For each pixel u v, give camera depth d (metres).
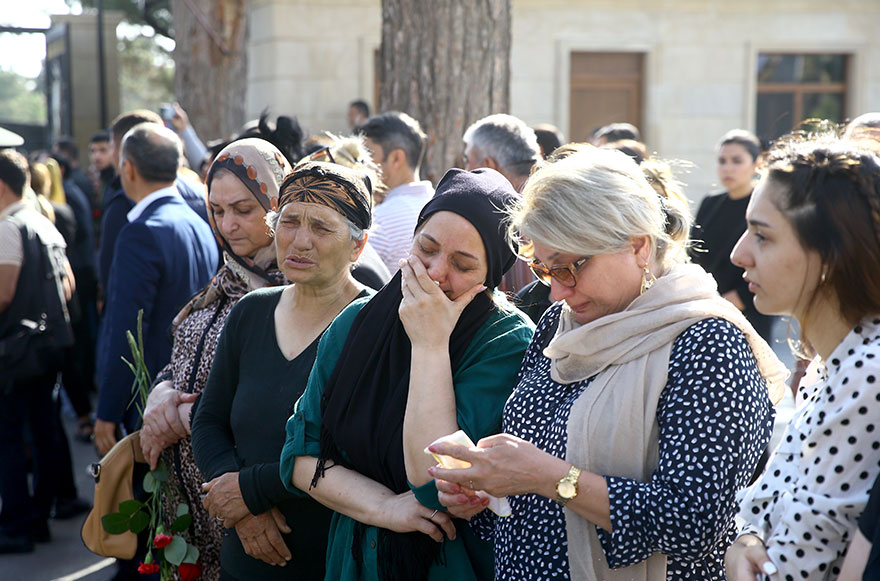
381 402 2.05
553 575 1.76
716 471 1.60
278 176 2.74
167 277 3.44
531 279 2.96
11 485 4.49
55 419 4.69
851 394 1.53
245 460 2.36
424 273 1.96
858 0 13.24
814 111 13.66
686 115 13.27
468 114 4.84
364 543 2.07
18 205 4.66
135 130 3.73
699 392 1.63
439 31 4.79
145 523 2.72
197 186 4.24
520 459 1.67
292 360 2.38
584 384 1.80
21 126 14.55
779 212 1.58
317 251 2.29
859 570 1.44
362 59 12.53
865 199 1.53
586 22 12.99
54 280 4.56
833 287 1.55
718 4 13.12
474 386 1.99
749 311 5.26
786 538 1.60
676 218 2.00
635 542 1.64
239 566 2.38
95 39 13.12
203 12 9.14
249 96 12.99
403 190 3.96
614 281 1.75
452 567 1.99
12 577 4.23
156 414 2.67
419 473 1.92
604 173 1.74
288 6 12.34
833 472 1.54
